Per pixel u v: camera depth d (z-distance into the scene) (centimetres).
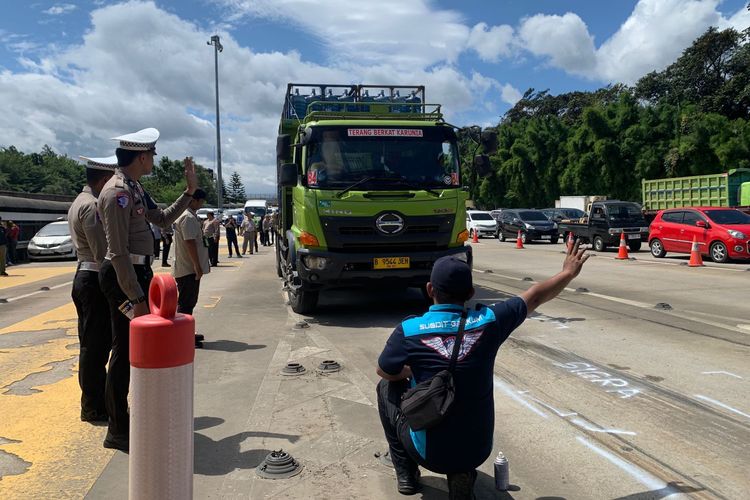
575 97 7075
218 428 441
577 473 363
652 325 796
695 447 399
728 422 444
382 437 422
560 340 712
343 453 395
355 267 823
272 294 1188
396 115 986
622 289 1152
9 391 540
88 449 404
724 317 850
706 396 502
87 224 398
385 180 838
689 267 1575
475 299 1069
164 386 229
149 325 227
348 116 971
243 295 1176
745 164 3488
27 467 376
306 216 832
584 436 420
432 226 841
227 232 2286
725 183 2286
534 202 5181
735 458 382
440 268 300
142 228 415
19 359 661
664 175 3969
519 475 362
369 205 820
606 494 336
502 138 5612
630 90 5847
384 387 334
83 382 452
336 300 1070
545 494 337
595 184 4347
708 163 3719
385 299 1074
